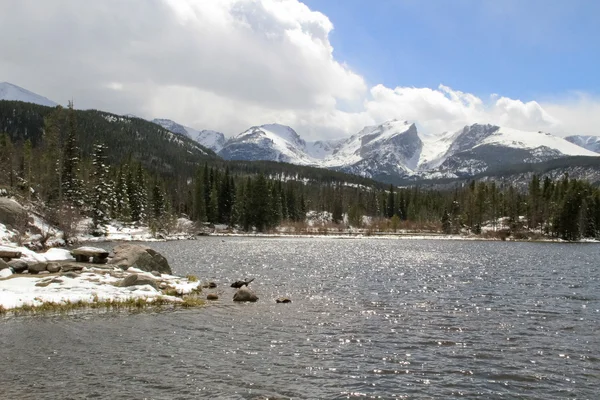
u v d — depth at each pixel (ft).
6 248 113.19
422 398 43.70
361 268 171.63
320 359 55.11
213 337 64.18
